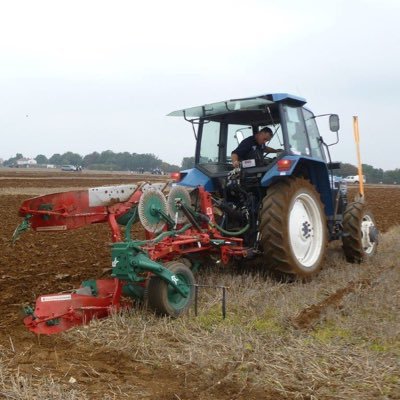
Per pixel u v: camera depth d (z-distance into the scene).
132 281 5.03
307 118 7.66
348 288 6.13
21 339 4.54
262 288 6.12
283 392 3.53
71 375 3.74
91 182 43.47
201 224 6.36
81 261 8.73
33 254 9.55
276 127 7.15
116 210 5.53
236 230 6.98
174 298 5.20
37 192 29.30
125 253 4.97
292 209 6.64
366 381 3.66
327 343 4.36
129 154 139.00
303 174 7.56
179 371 3.88
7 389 3.36
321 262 6.92
